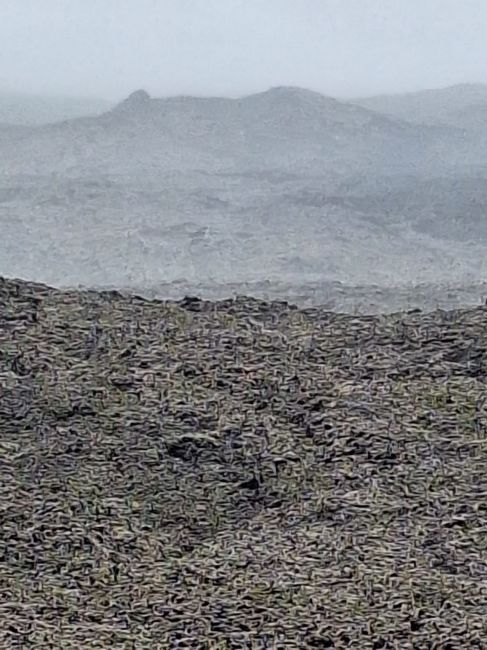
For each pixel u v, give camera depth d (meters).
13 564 10.24
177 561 10.39
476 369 14.52
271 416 13.31
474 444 12.55
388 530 10.89
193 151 118.00
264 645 8.73
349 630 8.93
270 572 10.06
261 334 15.77
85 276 54.22
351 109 135.50
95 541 10.72
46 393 13.61
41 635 8.79
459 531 10.84
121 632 8.91
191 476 12.12
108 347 14.91
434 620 9.09
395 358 14.92
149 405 13.45
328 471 12.18
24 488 11.63
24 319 15.74
